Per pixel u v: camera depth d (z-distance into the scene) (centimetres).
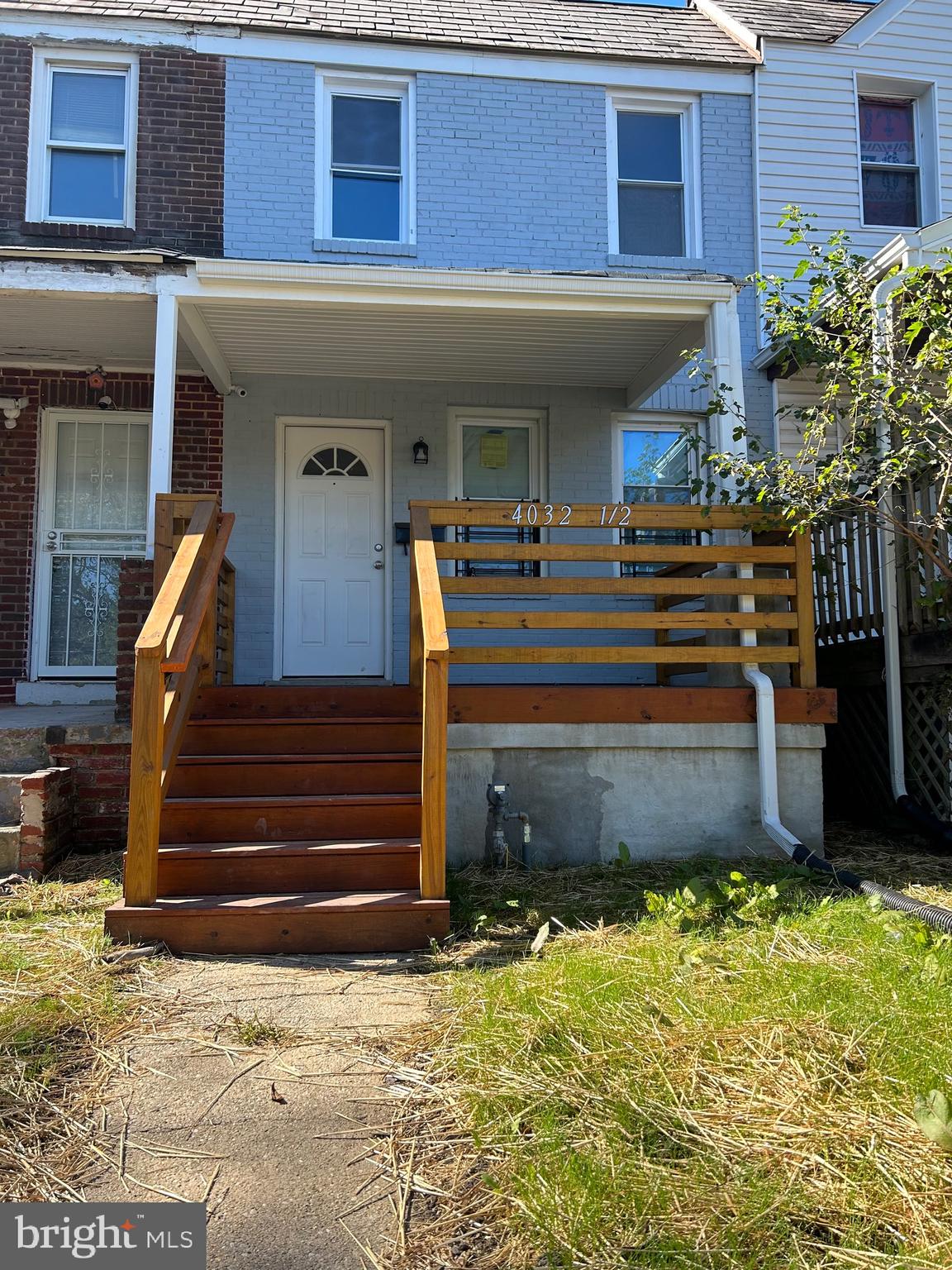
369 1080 245
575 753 491
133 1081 245
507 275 563
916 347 573
